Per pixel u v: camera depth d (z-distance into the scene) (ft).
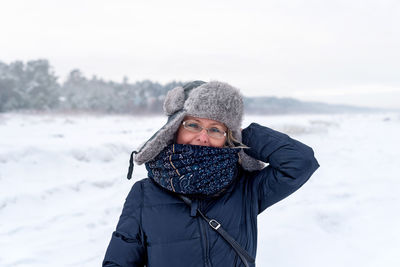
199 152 3.64
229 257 3.68
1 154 19.97
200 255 3.62
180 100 3.94
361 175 21.48
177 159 3.67
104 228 12.99
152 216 3.77
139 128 62.18
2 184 17.03
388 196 16.60
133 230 3.81
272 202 4.08
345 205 15.02
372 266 9.41
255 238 4.08
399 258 9.81
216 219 3.76
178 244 3.64
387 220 13.10
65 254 10.78
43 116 108.37
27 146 21.63
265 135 4.01
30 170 19.44
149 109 215.31
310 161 3.82
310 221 12.92
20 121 70.69
